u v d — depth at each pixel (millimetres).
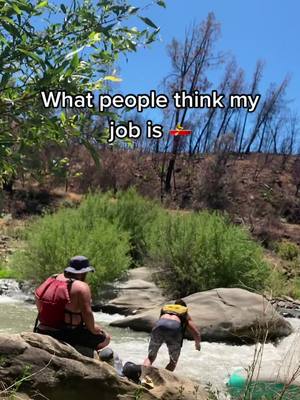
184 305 8148
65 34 2342
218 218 16484
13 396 3568
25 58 2260
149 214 19547
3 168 2367
